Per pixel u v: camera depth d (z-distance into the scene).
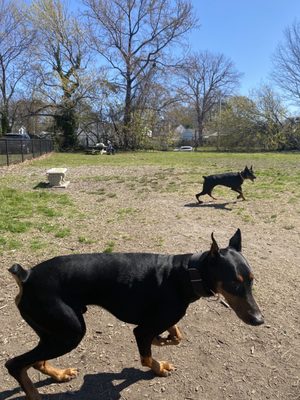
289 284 5.48
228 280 3.12
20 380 3.13
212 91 77.69
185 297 3.32
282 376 3.66
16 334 4.28
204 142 64.44
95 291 3.21
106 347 4.08
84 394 3.44
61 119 44.06
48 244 7.06
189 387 3.52
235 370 3.74
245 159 28.36
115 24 42.28
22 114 46.41
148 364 3.51
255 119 53.22
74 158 29.30
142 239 7.43
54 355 3.10
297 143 51.28
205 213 9.65
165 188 13.42
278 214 9.46
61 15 41.97
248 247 7.00
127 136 44.97
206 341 4.17
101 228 8.19
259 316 3.05
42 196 11.67
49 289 3.05
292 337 4.25
